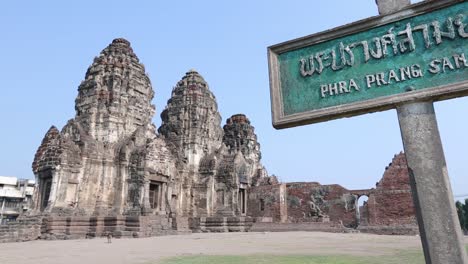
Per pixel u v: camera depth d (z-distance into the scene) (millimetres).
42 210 37406
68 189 37469
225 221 48812
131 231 36188
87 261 15617
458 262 3436
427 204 3693
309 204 50250
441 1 4035
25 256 18078
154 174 42406
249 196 54469
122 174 40938
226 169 53125
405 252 18203
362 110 4250
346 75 4457
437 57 3969
